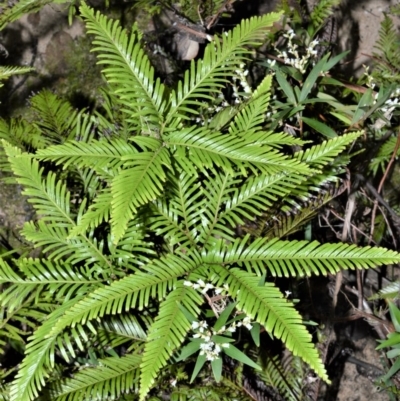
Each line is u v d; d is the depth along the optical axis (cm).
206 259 119
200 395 126
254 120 121
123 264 121
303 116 134
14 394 113
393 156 133
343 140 120
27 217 134
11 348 132
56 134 128
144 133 117
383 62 143
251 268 122
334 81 134
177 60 142
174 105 117
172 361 124
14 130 127
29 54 137
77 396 120
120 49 116
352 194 134
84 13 116
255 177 120
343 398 142
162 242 126
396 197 146
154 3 137
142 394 108
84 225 110
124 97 115
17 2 131
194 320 113
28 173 118
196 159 113
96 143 114
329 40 142
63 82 138
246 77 139
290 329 111
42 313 123
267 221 127
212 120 127
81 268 120
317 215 137
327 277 141
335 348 141
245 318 117
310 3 146
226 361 131
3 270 118
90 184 126
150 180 110
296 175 120
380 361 141
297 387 134
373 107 128
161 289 115
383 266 145
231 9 137
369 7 152
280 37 141
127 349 128
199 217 120
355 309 135
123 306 125
